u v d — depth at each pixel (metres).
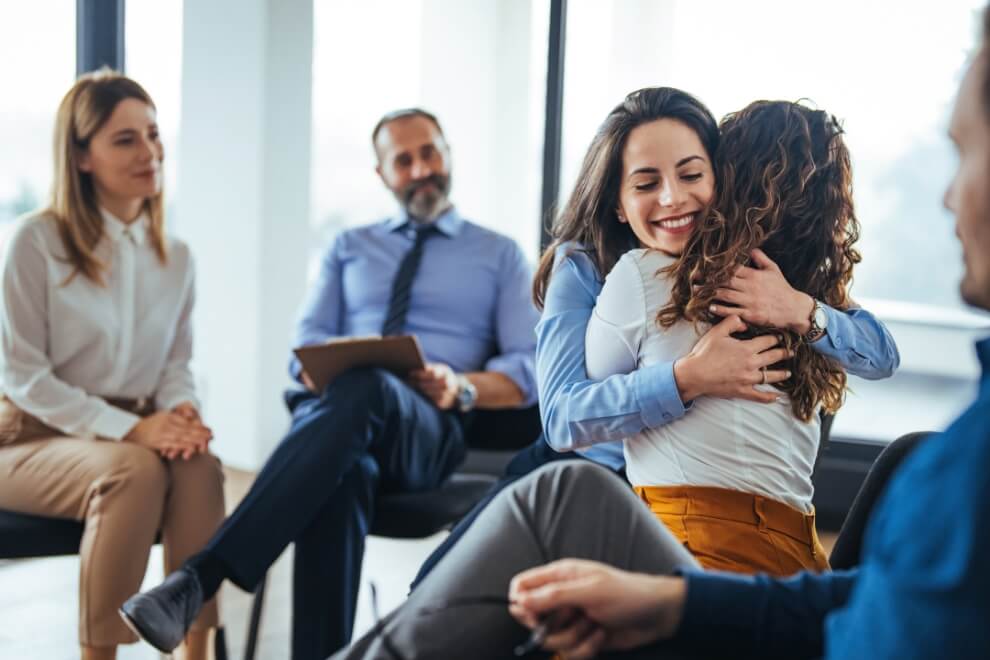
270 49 4.47
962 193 1.05
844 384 1.80
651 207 1.78
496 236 3.34
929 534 0.90
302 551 2.54
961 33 4.38
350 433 2.56
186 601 2.36
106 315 2.76
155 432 2.63
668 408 1.65
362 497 2.58
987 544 0.87
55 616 3.05
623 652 1.22
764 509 1.61
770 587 1.21
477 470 4.42
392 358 2.76
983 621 0.87
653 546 1.33
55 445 2.60
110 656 2.46
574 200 1.96
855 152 4.52
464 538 1.39
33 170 3.67
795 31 4.43
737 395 1.63
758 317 1.66
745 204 1.72
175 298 2.90
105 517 2.46
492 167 5.50
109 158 2.70
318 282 3.37
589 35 4.61
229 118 4.57
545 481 1.40
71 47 3.53
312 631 2.52
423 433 2.78
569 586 1.19
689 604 1.19
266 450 4.71
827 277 1.81
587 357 1.83
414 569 3.64
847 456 4.13
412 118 3.33
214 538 2.47
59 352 2.74
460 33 5.40
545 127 4.05
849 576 1.23
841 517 4.12
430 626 1.28
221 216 4.66
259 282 4.57
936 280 6.21
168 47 4.58
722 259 1.67
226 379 4.73
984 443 0.89
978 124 1.04
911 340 6.30
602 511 1.36
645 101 1.83
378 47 5.22
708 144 1.80
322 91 5.05
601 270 1.93
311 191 4.65
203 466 2.65
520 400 3.15
